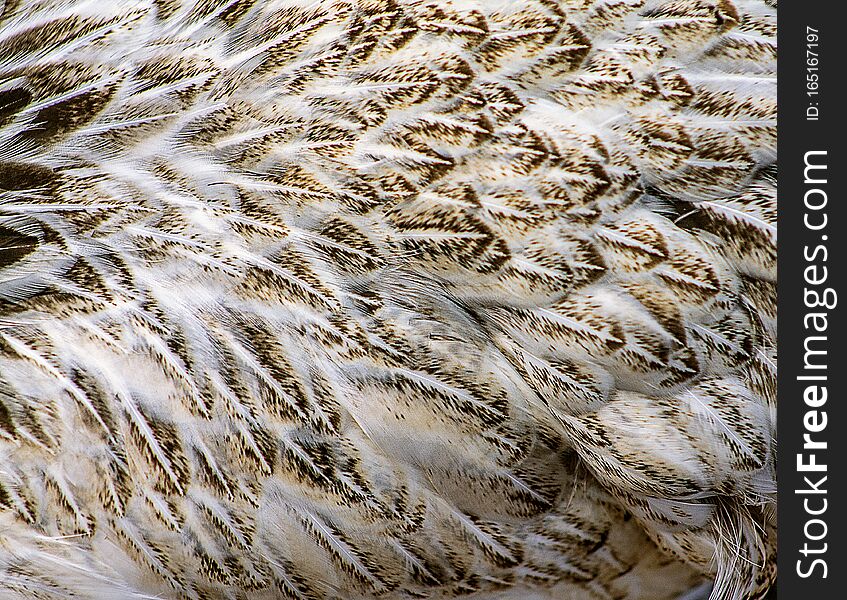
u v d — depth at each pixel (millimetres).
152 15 1343
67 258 1333
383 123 1317
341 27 1324
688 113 1312
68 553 1342
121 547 1341
